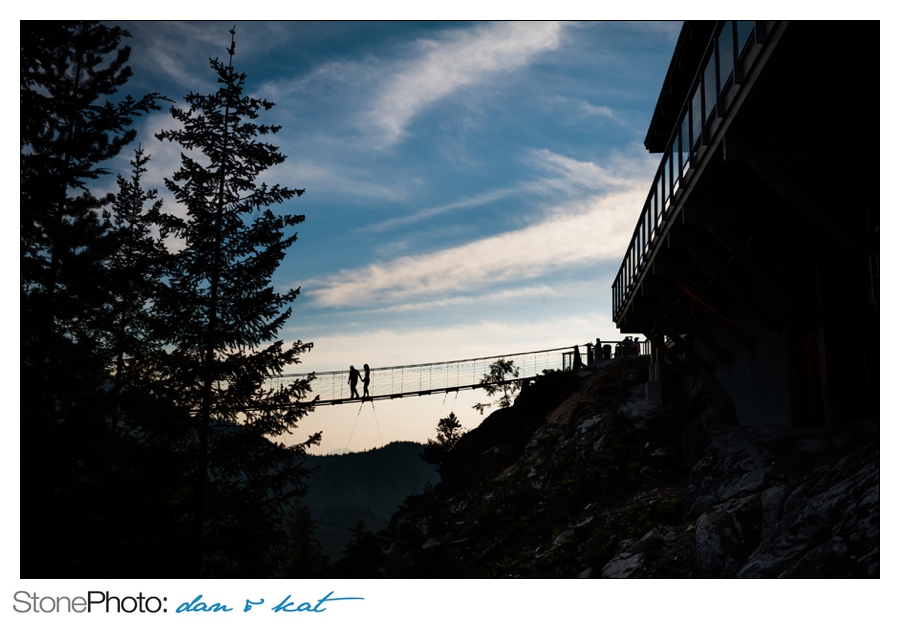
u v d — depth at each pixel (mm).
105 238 15125
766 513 9953
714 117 10164
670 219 14055
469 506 25047
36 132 15102
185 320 13977
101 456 13688
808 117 9289
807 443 11984
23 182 14383
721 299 19594
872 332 11984
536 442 28469
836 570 6441
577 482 20781
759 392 16547
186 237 14750
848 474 8414
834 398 12367
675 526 13320
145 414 13336
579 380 34594
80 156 15344
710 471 13820
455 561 20125
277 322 14703
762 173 9586
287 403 14641
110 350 14328
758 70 8086
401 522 28719
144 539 12984
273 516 14008
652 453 20188
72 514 12102
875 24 7281
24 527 11312
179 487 13648
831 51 7820
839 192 11328
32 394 12250
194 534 13172
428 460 38312
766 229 13656
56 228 14938
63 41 15461
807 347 13680
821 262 12648
